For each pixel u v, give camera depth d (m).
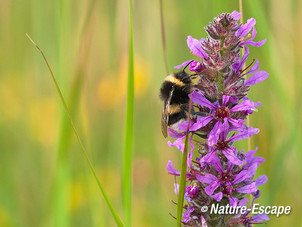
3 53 12.59
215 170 5.59
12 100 12.02
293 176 9.19
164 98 7.18
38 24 11.43
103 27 12.02
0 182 10.27
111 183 10.37
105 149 10.80
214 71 5.54
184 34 11.23
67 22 8.99
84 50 8.16
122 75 11.20
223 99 5.56
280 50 10.47
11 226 9.75
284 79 9.59
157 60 11.87
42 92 11.89
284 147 8.52
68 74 8.80
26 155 11.02
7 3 12.71
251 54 10.27
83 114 9.62
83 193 9.26
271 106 9.98
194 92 5.57
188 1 11.10
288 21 10.65
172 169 5.93
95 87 11.41
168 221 10.07
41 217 9.82
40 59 11.64
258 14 9.19
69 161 8.17
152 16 11.98
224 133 5.51
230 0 9.95
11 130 11.55
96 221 8.39
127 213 7.02
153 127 11.62
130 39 7.05
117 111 11.06
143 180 10.68
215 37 5.53
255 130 5.47
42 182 10.44
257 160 5.67
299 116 8.89
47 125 11.39
